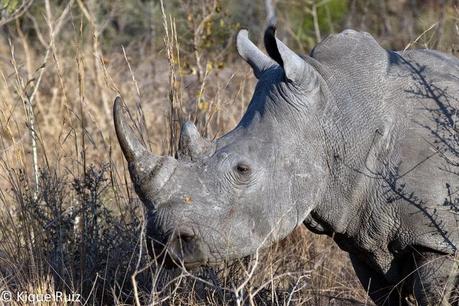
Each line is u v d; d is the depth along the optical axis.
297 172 15.61
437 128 15.71
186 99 25.22
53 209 19.42
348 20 39.09
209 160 15.23
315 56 16.27
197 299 17.98
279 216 15.51
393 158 15.75
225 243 15.14
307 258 20.58
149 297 17.03
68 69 30.88
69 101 27.20
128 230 19.17
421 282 15.78
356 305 19.19
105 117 27.48
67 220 19.34
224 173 15.16
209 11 28.48
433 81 16.03
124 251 18.98
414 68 16.17
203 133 21.12
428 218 15.59
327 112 15.80
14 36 32.44
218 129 22.19
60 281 18.69
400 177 15.66
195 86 26.00
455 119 15.78
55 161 22.66
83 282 18.81
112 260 19.00
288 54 15.37
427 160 15.62
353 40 16.39
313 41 38.59
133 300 18.05
